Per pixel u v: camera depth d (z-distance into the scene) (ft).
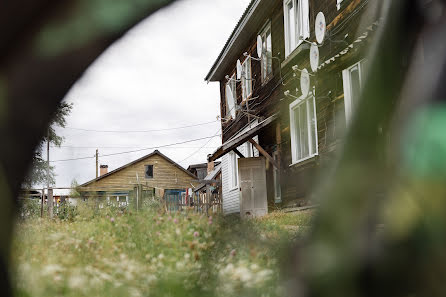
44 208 19.12
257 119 48.37
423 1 1.33
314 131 33.27
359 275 1.04
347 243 1.09
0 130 1.26
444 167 0.99
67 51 1.34
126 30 1.39
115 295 6.31
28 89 1.30
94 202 20.35
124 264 8.13
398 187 1.04
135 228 12.44
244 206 44.88
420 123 1.06
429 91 1.10
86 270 7.13
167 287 6.81
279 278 1.41
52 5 1.30
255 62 50.75
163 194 30.12
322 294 1.11
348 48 25.95
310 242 1.19
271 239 8.18
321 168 1.24
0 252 1.29
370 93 1.24
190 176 117.60
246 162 45.62
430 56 1.21
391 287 0.99
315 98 32.17
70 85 1.35
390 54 1.32
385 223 1.04
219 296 6.32
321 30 31.19
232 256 7.63
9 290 1.32
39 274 5.44
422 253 0.98
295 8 39.34
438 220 0.97
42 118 1.32
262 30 48.16
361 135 1.18
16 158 1.29
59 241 9.77
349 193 1.12
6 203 1.26
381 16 1.43
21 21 1.29
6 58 1.29
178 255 9.01
